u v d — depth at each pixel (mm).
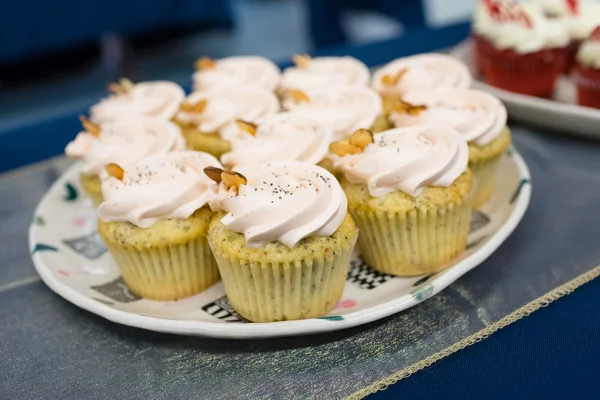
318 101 520
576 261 417
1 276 458
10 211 527
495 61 612
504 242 441
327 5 1105
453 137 432
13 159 609
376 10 1096
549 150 525
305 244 389
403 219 422
